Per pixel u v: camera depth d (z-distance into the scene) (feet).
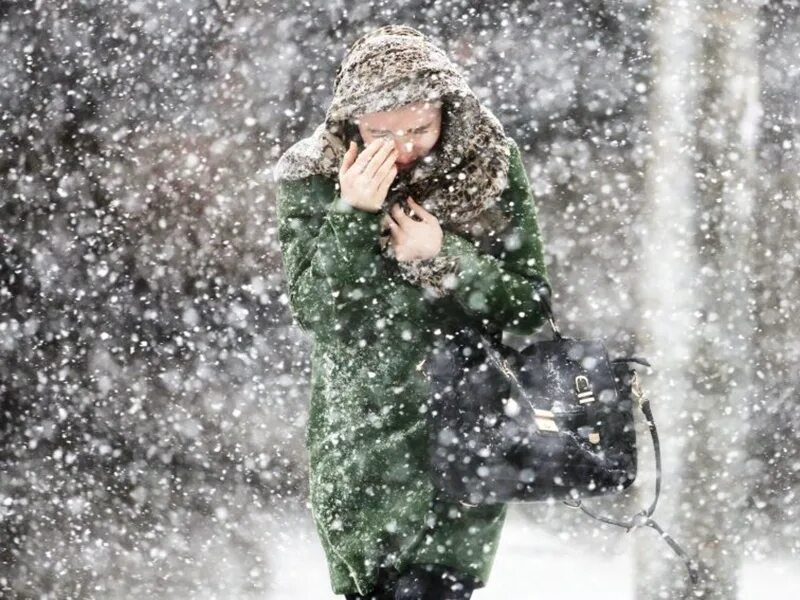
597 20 93.76
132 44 110.93
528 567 57.72
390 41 31.17
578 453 31.12
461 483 31.30
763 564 56.49
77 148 112.27
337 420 33.27
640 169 89.76
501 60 96.89
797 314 72.38
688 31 38.22
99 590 63.36
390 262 32.42
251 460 83.41
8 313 107.45
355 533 33.19
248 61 108.78
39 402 94.22
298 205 33.45
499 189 32.19
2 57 113.50
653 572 40.45
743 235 38.91
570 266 87.45
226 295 105.70
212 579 63.62
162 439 86.84
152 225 109.09
